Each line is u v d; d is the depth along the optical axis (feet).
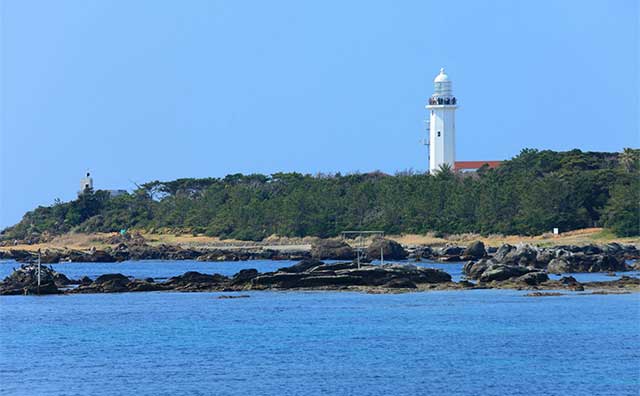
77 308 639.35
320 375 406.82
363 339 493.77
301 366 425.69
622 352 450.30
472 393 374.63
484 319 557.33
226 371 416.67
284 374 409.49
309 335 508.53
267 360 440.04
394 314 583.58
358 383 391.45
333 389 381.81
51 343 496.64
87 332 531.09
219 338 502.38
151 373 414.21
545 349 459.32
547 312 580.71
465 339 490.08
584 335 497.05
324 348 469.16
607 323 535.19
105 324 561.43
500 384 387.96
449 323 544.21
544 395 370.53
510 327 526.57
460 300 643.86
